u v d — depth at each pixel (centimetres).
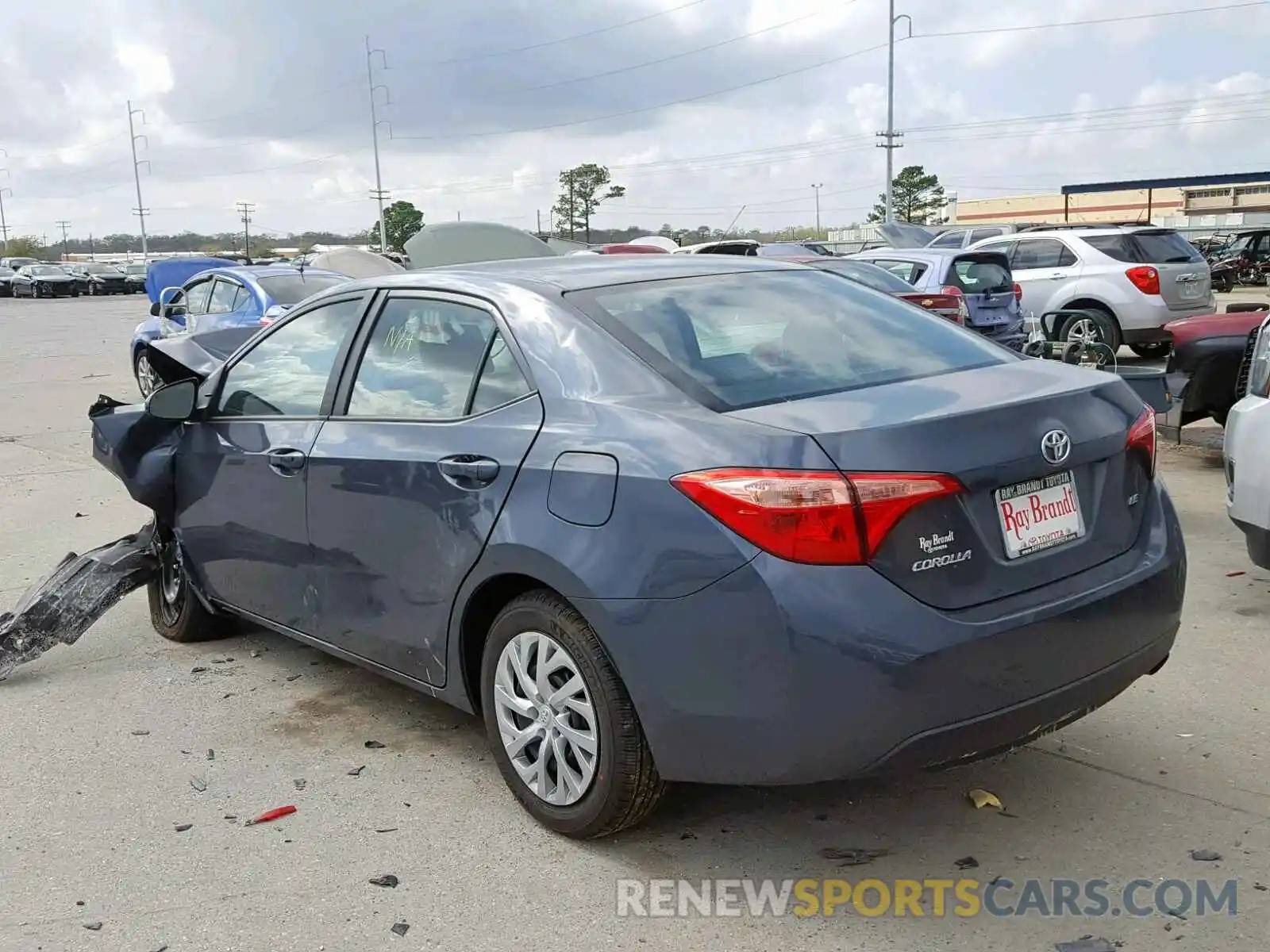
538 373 352
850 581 284
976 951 294
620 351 342
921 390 330
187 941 308
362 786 395
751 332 364
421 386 393
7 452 1095
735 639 290
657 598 302
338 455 406
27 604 512
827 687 283
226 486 470
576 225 7650
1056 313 1326
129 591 534
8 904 327
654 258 434
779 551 285
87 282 5909
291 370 453
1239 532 668
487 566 348
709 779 308
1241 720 419
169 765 416
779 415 307
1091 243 1369
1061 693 310
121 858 351
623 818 336
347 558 409
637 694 311
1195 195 6581
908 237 2550
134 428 514
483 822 368
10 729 452
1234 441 511
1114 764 389
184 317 1373
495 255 1476
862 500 284
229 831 367
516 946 303
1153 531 345
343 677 500
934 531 293
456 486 359
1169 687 450
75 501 865
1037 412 316
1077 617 310
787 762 293
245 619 492
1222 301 2598
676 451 306
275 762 416
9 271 5884
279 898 327
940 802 369
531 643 349
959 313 1130
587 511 318
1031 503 312
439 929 311
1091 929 301
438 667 384
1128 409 346
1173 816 354
